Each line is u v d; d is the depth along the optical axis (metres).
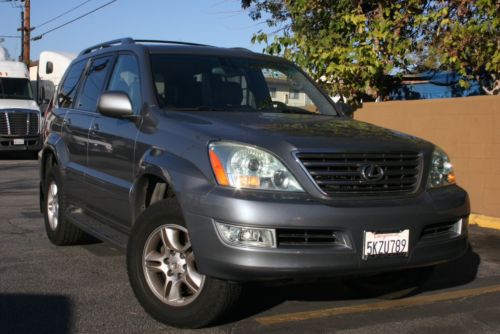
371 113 10.77
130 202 5.02
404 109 10.21
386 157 4.37
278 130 4.40
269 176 4.04
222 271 3.96
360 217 4.06
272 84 6.02
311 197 4.03
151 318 4.67
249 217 3.88
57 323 4.57
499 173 8.94
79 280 5.71
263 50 11.54
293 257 3.92
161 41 6.38
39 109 21.12
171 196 4.79
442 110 9.64
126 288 5.47
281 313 4.90
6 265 6.23
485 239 8.05
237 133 4.31
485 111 9.07
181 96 5.33
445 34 10.59
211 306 4.20
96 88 6.36
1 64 21.94
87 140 6.05
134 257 4.61
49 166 7.40
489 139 9.04
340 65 10.47
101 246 7.13
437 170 4.71
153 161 4.60
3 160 20.67
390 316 4.89
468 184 9.31
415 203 4.35
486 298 5.43
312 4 11.65
